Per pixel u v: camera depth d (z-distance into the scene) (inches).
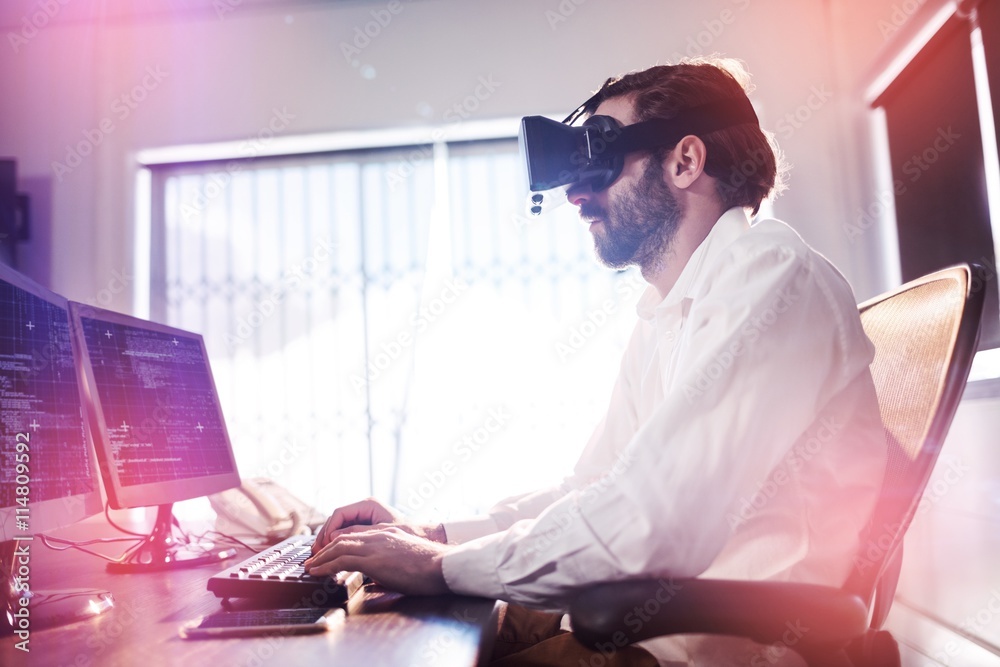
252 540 64.0
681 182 45.3
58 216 146.4
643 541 31.0
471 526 47.2
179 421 55.2
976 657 73.5
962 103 92.6
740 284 37.3
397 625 30.3
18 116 148.9
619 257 48.5
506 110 141.6
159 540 52.4
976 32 88.4
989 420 73.6
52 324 41.1
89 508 43.7
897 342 40.4
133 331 51.6
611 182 45.8
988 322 86.3
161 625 31.8
